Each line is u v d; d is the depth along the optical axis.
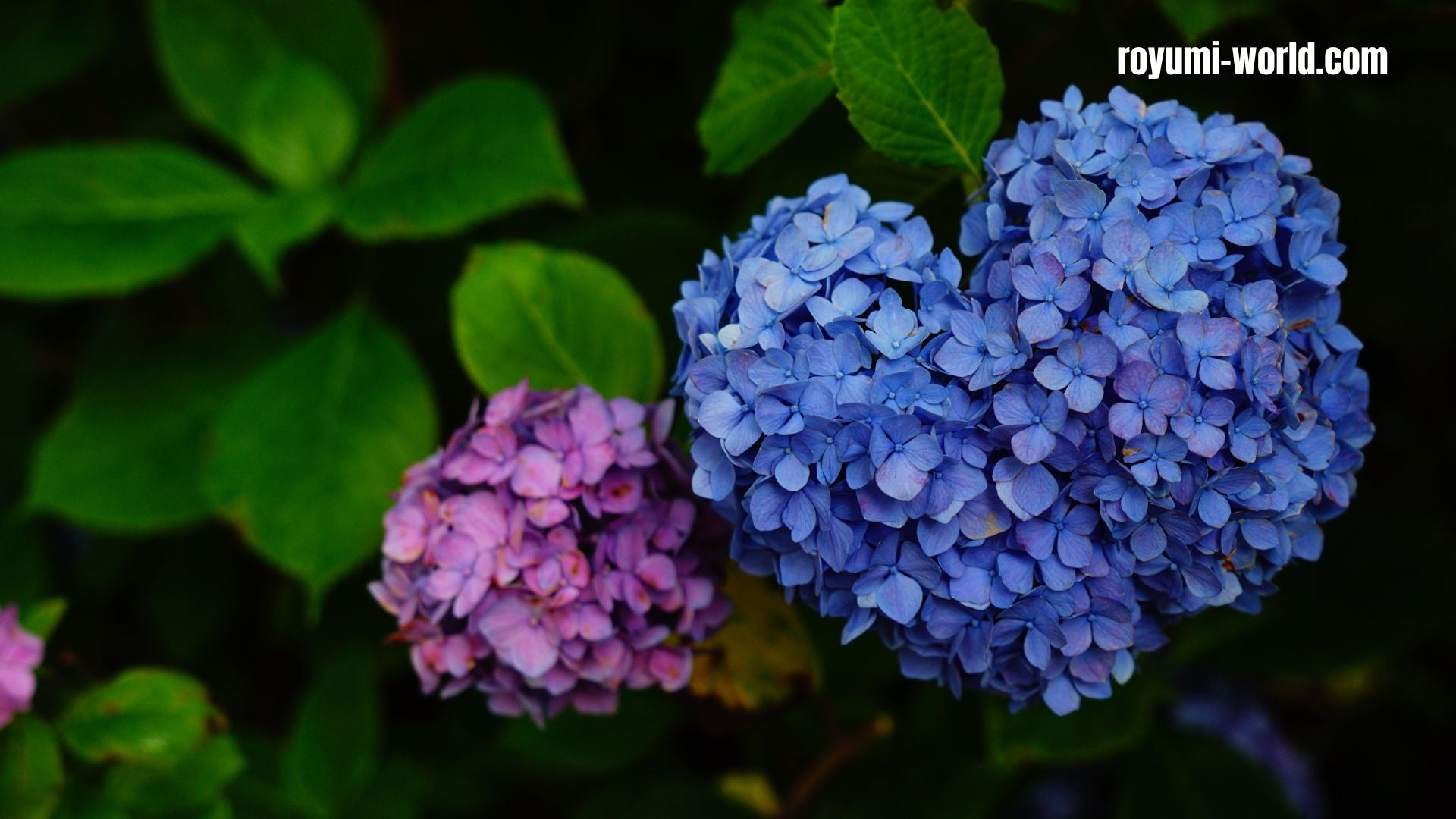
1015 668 0.94
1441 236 1.14
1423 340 1.21
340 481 1.10
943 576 0.92
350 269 1.26
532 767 1.20
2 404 1.28
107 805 1.00
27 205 1.11
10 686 0.98
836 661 1.10
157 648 1.30
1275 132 1.12
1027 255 0.91
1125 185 0.91
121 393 1.20
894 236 0.92
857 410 0.89
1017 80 1.07
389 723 1.28
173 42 1.16
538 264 1.04
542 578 0.95
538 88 1.25
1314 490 0.92
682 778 1.16
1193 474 0.90
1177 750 1.15
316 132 1.15
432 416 1.12
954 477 0.90
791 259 0.91
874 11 0.94
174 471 1.19
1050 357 0.89
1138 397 0.89
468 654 0.97
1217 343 0.89
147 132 1.31
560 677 0.97
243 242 1.10
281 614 1.21
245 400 1.12
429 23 1.26
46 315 1.37
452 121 1.11
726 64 1.00
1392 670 1.31
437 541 0.96
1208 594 0.92
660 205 1.25
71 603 1.27
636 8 1.25
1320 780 1.35
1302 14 1.06
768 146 1.00
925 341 0.91
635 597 0.95
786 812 1.12
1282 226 0.92
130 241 1.12
